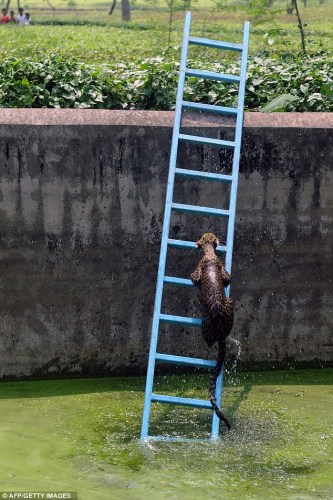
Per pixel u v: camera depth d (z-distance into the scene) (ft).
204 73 46.85
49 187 45.83
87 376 47.60
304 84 54.90
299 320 48.19
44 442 39.86
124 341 47.37
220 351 41.34
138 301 47.11
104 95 53.52
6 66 55.36
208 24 182.60
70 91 52.95
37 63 55.31
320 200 47.29
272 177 46.80
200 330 47.60
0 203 45.83
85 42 164.86
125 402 44.83
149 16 267.59
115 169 45.98
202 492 35.14
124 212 46.39
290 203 47.16
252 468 37.52
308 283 47.93
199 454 38.88
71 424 42.01
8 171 45.57
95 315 47.03
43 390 46.21
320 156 46.85
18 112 45.98
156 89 53.72
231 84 55.06
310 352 48.57
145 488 35.40
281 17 238.68
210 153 46.42
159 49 120.16
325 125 46.73
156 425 42.39
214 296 41.04
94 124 45.52
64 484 35.65
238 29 173.58
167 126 45.91
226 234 47.06
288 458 38.52
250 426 41.98
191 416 43.55
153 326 42.22
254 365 48.44
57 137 45.42
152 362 41.75
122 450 39.27
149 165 46.09
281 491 35.27
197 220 46.85
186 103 45.73
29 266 46.39
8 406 44.09
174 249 46.68
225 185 46.65
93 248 46.52
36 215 46.03
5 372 47.16
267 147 46.55
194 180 46.42
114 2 301.22
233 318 43.45
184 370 48.06
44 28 226.99
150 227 46.60
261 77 56.54
